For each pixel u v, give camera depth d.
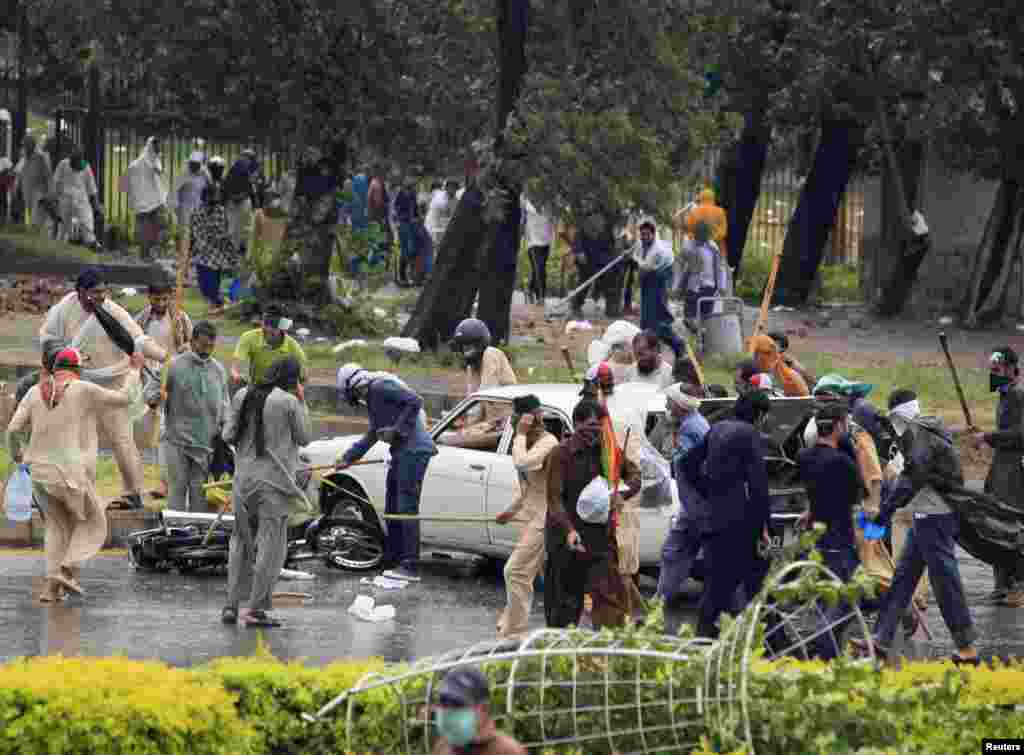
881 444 36.75
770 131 92.50
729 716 22.45
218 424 42.66
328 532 42.12
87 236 92.88
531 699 23.34
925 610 37.22
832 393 36.50
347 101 73.25
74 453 35.94
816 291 96.81
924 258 90.62
